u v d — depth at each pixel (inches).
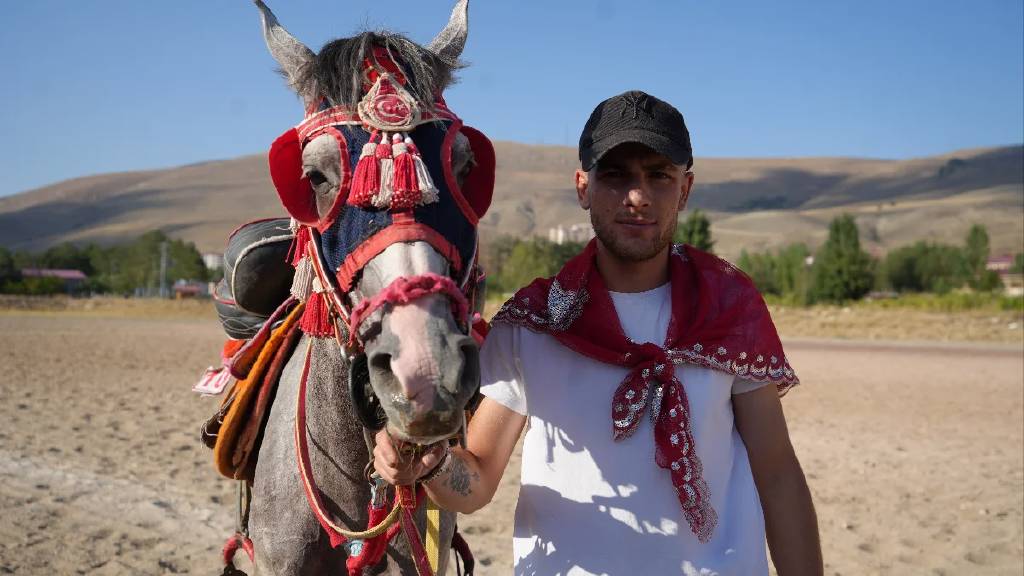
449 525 119.8
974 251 3449.8
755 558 95.0
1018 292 2942.9
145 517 272.2
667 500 94.3
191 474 326.6
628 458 95.3
